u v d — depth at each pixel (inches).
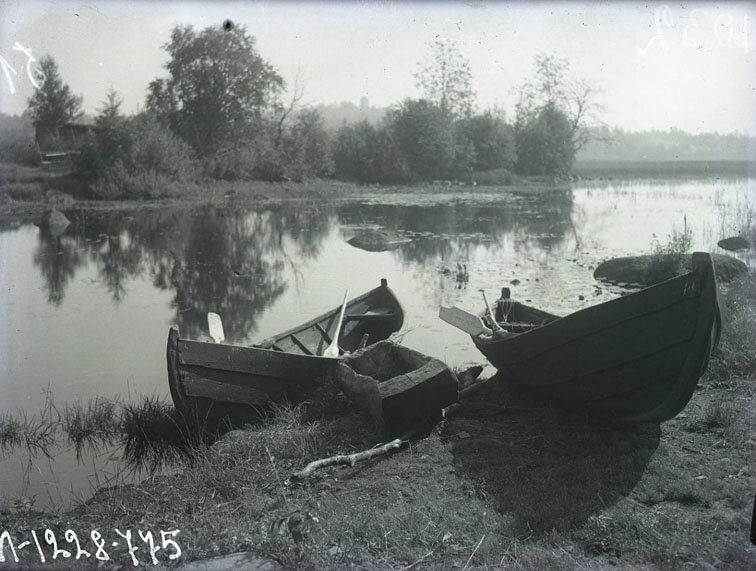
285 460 228.8
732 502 182.4
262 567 159.8
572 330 234.7
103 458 255.6
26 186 1300.4
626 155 3821.4
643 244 697.6
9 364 358.9
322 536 170.9
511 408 264.5
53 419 288.7
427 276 559.8
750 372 281.6
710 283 197.3
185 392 255.9
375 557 163.8
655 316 210.8
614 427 239.1
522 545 166.4
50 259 676.7
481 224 916.0
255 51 1668.3
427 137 1836.9
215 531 178.7
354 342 364.8
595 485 195.2
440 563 160.1
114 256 691.4
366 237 761.6
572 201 1255.5
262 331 412.8
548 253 661.9
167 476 227.3
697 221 812.6
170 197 1370.6
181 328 424.2
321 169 1845.5
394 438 239.0
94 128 1417.3
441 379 240.5
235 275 590.6
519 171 2027.6
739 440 219.8
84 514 199.3
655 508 182.1
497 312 344.8
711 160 3019.2
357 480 211.6
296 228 905.5
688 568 153.3
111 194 1321.4
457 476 210.2
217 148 1692.9
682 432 231.5
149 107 1674.5
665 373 214.2
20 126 1517.0
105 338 405.1
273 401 272.8
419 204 1256.8
